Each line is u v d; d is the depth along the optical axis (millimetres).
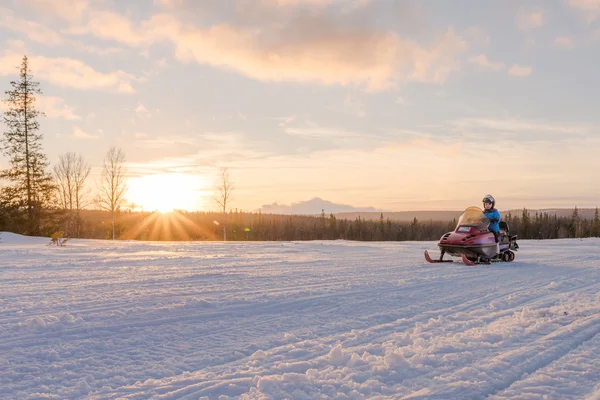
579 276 9812
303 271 10500
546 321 5160
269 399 2980
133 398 3043
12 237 28562
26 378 3441
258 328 5090
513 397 2998
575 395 3031
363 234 126250
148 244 24359
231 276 9289
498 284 8594
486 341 4395
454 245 12953
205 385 3268
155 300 6480
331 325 5258
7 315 5516
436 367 3631
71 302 6297
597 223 95500
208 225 97250
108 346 4309
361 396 3039
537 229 107375
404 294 7379
